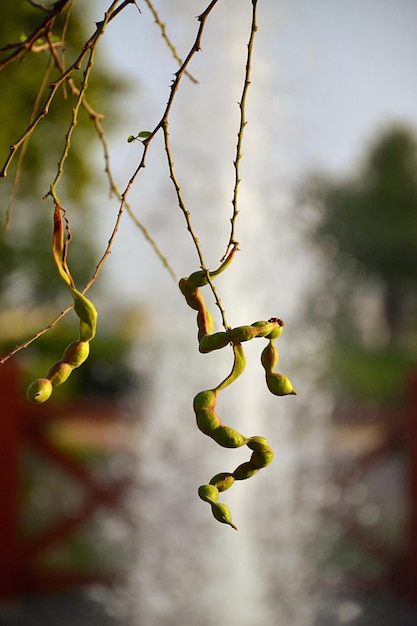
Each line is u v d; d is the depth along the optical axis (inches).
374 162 940.6
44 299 451.5
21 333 443.2
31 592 131.5
